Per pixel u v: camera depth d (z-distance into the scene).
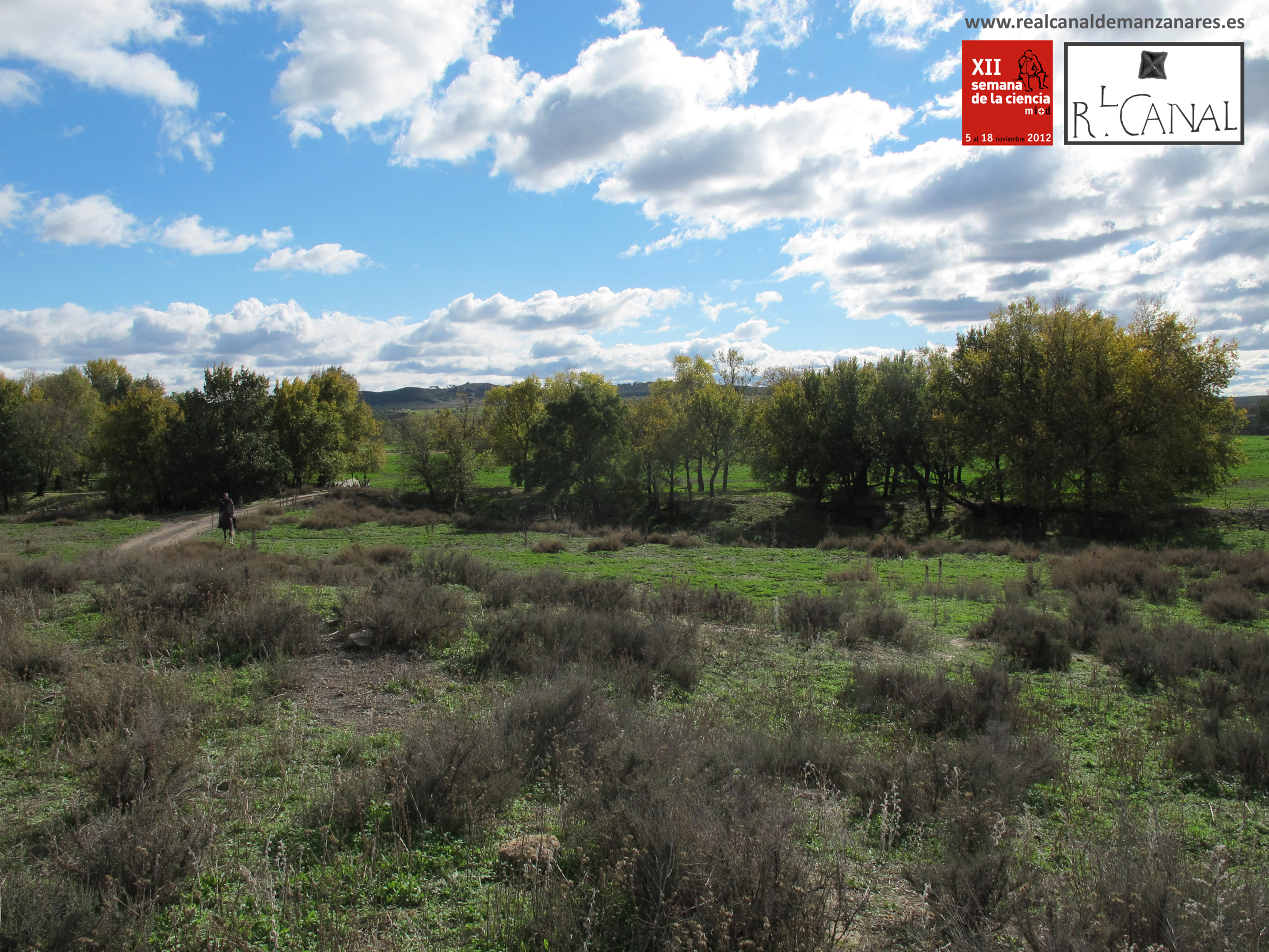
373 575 16.25
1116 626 12.35
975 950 3.24
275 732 6.11
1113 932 3.24
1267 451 78.75
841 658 10.45
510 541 30.80
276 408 56.84
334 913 3.55
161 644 8.38
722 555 27.08
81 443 57.59
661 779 4.46
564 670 8.09
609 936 3.38
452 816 4.57
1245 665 9.59
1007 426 38.88
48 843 4.03
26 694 6.48
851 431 47.50
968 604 16.28
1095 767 6.55
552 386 65.81
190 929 3.37
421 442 50.16
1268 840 5.10
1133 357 36.31
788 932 3.19
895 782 5.27
